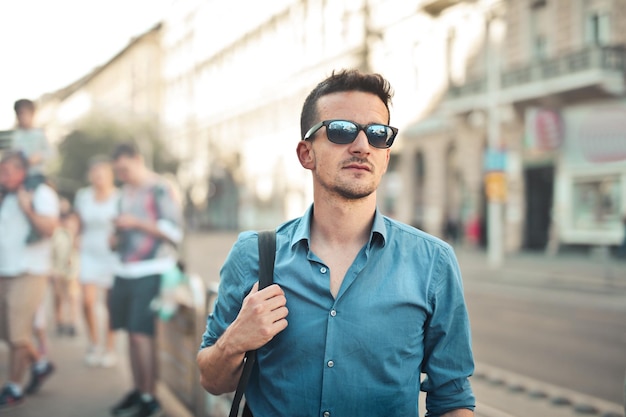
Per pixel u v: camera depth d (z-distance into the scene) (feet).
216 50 158.30
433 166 87.71
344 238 5.65
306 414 5.32
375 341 5.27
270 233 5.89
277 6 129.90
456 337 5.57
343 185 5.48
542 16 69.05
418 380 5.51
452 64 82.58
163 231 14.19
